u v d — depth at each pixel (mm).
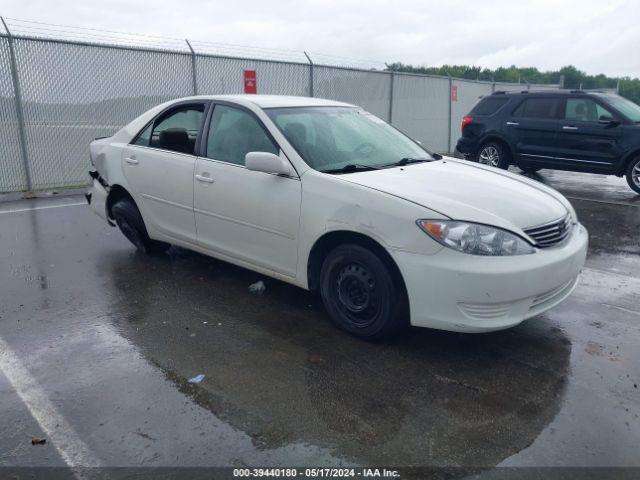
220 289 5051
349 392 3379
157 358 3785
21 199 9102
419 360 3777
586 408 3230
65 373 3582
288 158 4305
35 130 9414
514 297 3555
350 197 3881
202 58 11125
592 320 4465
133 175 5574
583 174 12977
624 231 7398
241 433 2988
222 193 4695
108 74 10016
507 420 3113
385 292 3779
